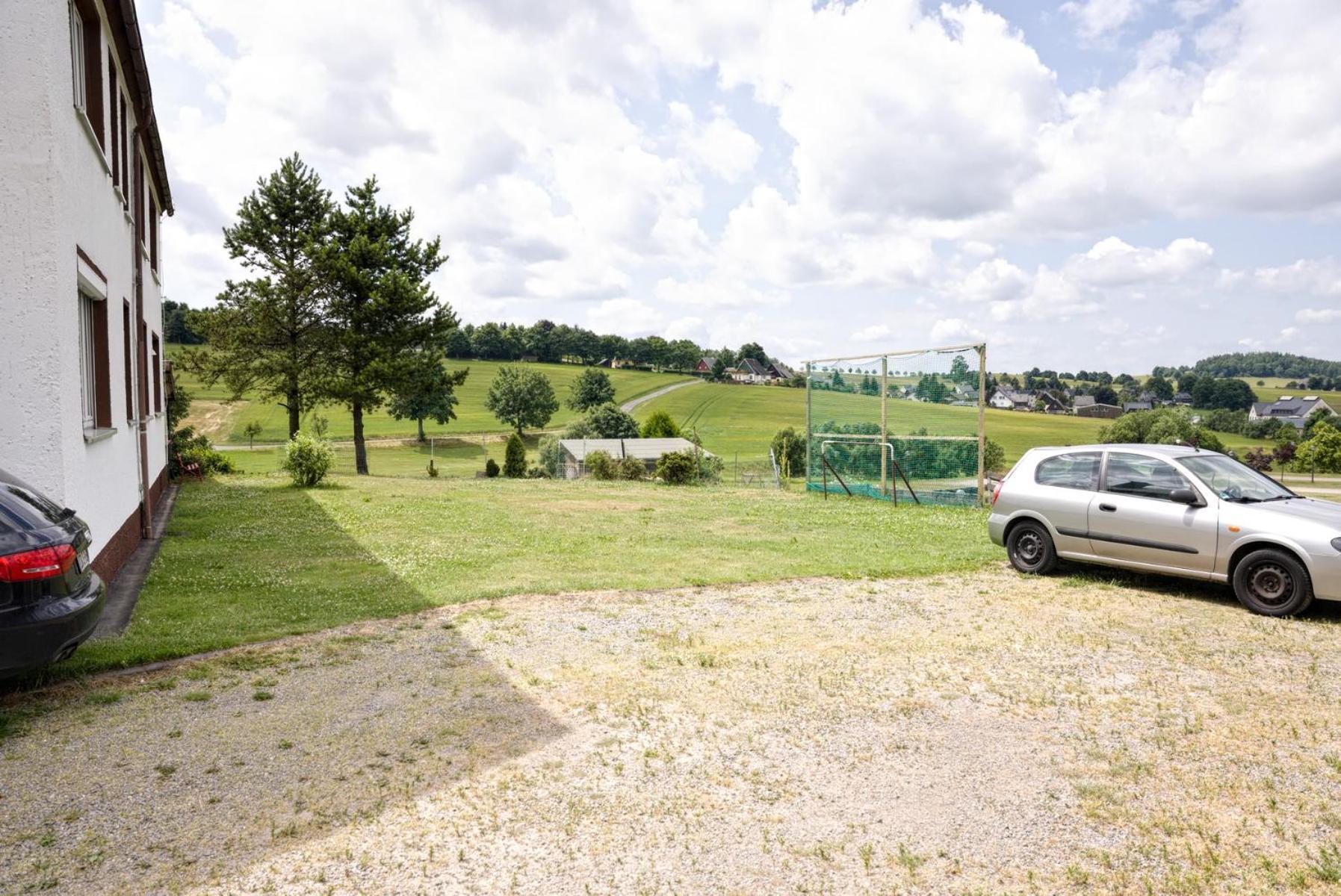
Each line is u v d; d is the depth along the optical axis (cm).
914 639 698
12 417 625
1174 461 888
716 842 371
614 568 994
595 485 2358
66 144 688
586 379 10938
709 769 445
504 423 9812
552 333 16150
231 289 3303
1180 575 853
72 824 372
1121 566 902
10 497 493
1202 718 521
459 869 345
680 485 2483
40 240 632
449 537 1229
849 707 539
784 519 1505
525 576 934
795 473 4994
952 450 1722
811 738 489
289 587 859
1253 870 351
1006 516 1002
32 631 466
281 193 3312
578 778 432
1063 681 592
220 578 898
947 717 523
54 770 427
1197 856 362
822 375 2052
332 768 436
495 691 557
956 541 1236
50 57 636
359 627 711
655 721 512
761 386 14425
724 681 587
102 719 496
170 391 2095
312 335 3334
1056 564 966
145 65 1087
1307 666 625
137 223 1271
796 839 375
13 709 507
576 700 545
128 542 1016
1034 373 15262
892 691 570
